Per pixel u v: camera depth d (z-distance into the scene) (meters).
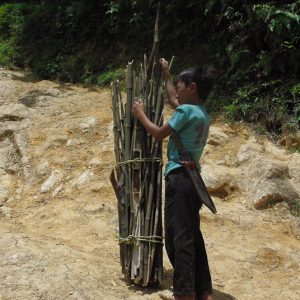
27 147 6.61
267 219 5.30
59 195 5.79
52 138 6.68
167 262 4.48
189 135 3.56
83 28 9.45
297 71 7.22
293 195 5.50
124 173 4.04
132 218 3.97
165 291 3.82
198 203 3.62
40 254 4.20
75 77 8.90
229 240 4.91
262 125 6.89
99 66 8.87
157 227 3.97
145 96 4.09
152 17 8.79
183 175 3.53
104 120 7.00
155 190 4.02
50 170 6.18
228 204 5.59
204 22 8.15
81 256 4.37
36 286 3.74
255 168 5.75
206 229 5.11
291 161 6.07
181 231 3.50
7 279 3.79
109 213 5.32
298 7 7.18
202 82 3.64
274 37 7.15
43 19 9.95
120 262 4.24
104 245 4.73
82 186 5.85
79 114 7.30
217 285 4.21
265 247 4.81
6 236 4.50
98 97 7.99
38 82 8.81
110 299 3.71
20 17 10.41
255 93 7.19
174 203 3.53
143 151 4.02
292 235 5.13
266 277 4.41
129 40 8.95
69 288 3.75
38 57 9.54
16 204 5.70
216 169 5.86
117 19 9.01
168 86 4.14
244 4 7.62
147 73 4.17
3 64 9.51
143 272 3.89
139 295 3.84
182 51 8.36
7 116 7.20
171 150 3.63
